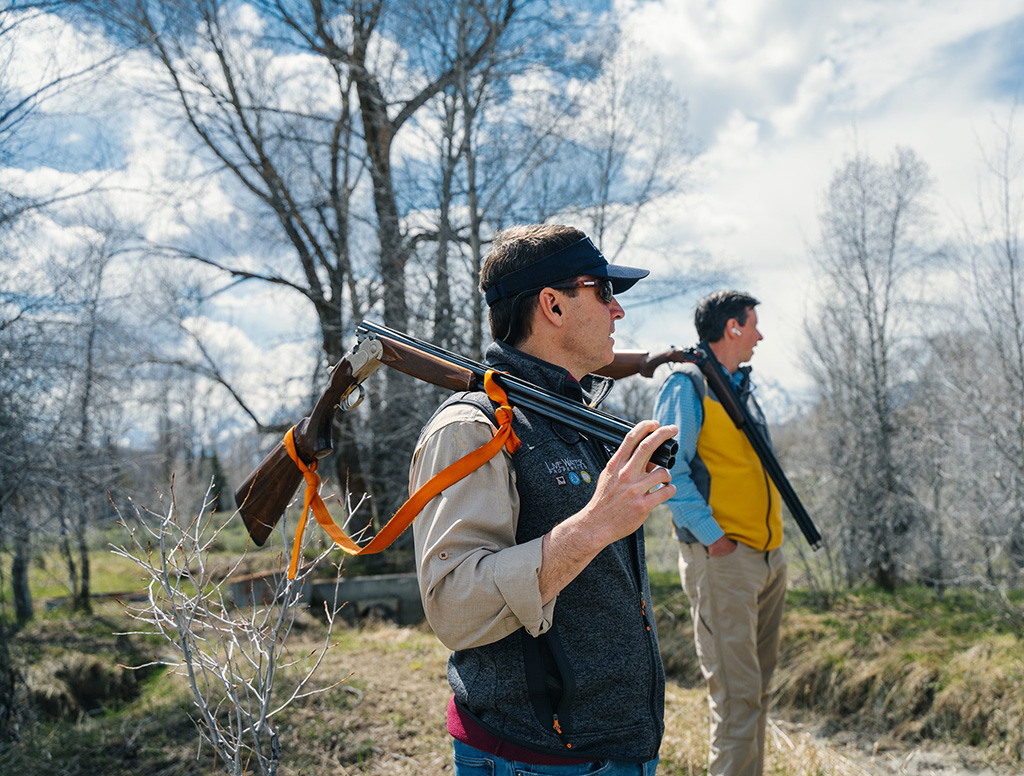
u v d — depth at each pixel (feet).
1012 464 19.53
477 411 4.61
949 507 23.43
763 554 10.02
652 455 4.14
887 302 25.14
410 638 20.86
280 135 40.88
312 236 44.70
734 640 9.80
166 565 7.13
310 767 11.84
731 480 9.93
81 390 22.65
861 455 25.18
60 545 27.07
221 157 42.75
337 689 14.61
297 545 5.72
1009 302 19.48
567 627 4.47
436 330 33.19
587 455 4.91
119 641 25.68
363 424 40.50
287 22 40.24
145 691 20.89
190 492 52.75
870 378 25.57
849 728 17.11
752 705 9.78
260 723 7.27
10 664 17.80
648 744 4.63
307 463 5.79
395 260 38.11
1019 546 20.39
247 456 49.52
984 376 20.89
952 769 14.83
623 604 4.66
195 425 51.55
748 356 10.77
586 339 5.19
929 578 23.71
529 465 4.60
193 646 7.23
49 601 35.14
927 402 24.39
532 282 5.09
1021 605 20.07
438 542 4.22
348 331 40.16
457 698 4.70
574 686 4.34
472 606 4.05
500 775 4.43
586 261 5.13
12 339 18.58
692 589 10.22
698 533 9.78
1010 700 15.65
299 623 24.76
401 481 38.65
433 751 12.38
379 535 4.53
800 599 23.94
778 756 12.51
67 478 21.24
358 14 36.78
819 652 18.95
